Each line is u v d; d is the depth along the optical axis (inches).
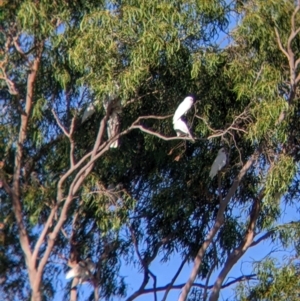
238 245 741.9
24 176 683.4
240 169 725.9
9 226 686.5
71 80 653.9
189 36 630.5
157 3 609.9
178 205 728.3
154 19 605.3
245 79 647.1
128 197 663.1
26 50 650.8
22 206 673.6
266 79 636.1
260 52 655.8
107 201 661.3
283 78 657.6
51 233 668.7
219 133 677.9
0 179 663.1
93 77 604.4
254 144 693.9
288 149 705.0
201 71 642.2
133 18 605.3
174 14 608.7
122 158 699.4
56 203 649.6
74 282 692.7
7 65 657.0
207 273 743.7
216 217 725.9
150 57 599.5
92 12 615.5
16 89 652.7
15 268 703.1
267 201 668.1
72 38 626.5
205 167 727.7
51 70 655.8
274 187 661.9
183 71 639.1
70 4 638.5
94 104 645.3
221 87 670.5
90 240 713.6
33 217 652.7
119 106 631.8
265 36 644.1
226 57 656.4
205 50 637.9
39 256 685.3
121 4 626.5
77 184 642.2
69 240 696.4
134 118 671.1
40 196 665.0
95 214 675.4
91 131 697.0
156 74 637.3
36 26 621.6
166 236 748.0
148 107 673.6
